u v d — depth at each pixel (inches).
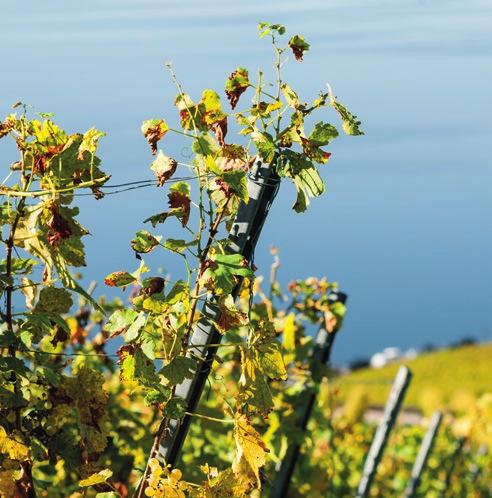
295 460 200.7
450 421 454.6
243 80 115.0
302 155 115.9
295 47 115.0
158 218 107.5
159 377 108.1
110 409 168.6
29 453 107.0
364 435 388.8
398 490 406.3
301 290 198.1
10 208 105.0
